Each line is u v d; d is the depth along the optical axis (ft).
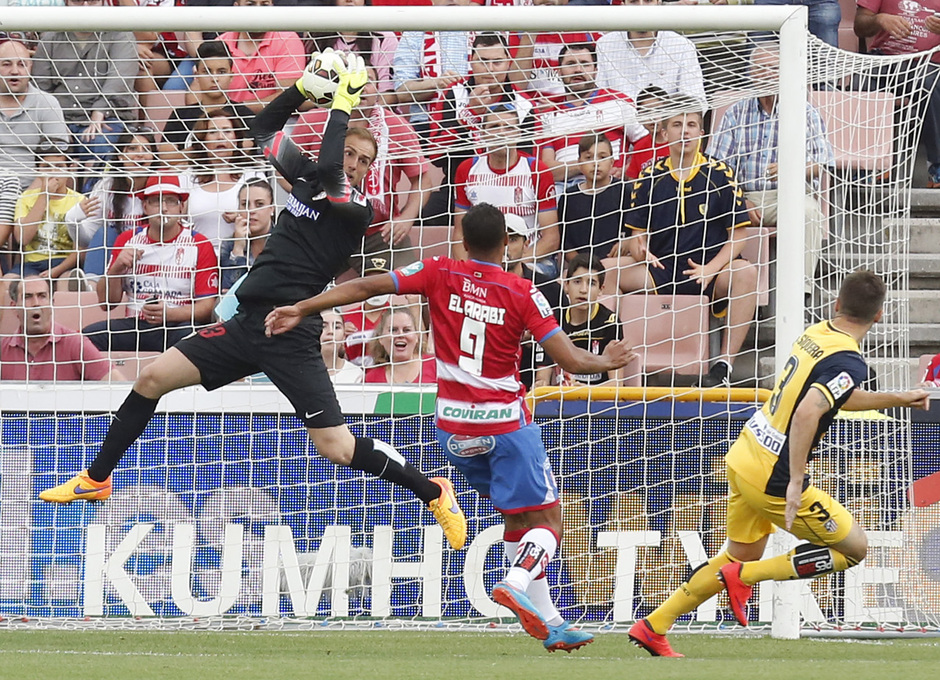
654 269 86.17
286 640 63.67
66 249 95.14
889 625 70.64
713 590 56.03
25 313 81.92
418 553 72.43
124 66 90.38
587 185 89.04
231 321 61.26
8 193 93.50
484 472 56.49
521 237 88.22
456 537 63.52
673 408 72.90
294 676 45.57
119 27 65.92
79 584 72.84
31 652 56.39
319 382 61.41
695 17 66.08
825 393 51.49
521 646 61.52
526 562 52.49
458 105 86.38
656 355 85.87
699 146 86.94
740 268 85.15
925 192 105.09
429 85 86.22
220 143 88.43
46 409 73.87
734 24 66.28
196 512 72.95
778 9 66.33
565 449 72.95
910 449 72.64
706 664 51.57
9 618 71.77
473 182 89.71
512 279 53.72
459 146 87.45
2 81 88.48
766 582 71.56
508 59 85.97
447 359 54.29
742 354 87.61
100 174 89.15
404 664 50.90
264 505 73.00
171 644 61.11
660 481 72.74
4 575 72.95
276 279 60.03
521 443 53.98
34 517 73.20
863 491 71.72
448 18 66.08
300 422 73.31
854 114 90.79
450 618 72.08
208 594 72.59
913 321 98.12
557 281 85.76
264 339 60.54
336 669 48.39
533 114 86.33
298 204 60.39
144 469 73.10
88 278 89.81
